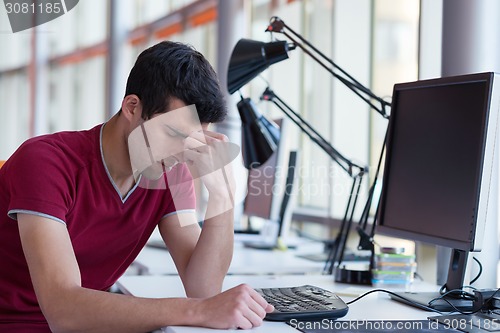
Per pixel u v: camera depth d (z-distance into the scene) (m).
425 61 2.53
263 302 1.28
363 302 1.56
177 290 1.73
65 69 8.68
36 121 8.59
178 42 1.43
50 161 1.40
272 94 2.40
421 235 1.58
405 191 1.67
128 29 6.30
